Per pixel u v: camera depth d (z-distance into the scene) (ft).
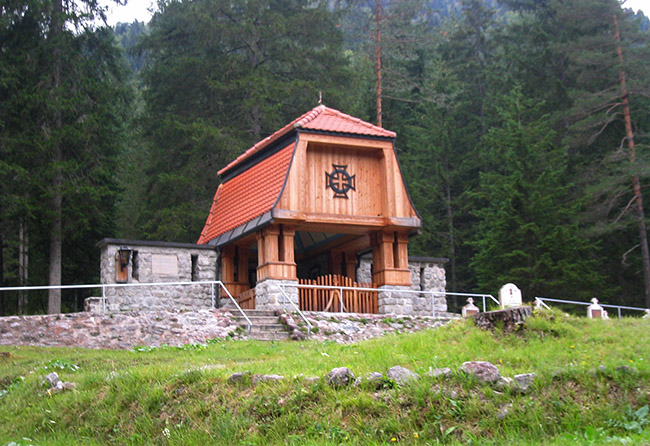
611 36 126.82
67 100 104.99
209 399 40.75
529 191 117.29
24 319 65.16
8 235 105.60
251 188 91.04
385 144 87.30
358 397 37.19
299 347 61.36
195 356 57.16
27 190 102.12
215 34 133.28
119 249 85.71
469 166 151.33
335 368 40.55
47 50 106.93
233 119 137.90
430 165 153.28
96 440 40.16
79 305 129.39
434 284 99.71
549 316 50.19
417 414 35.65
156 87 137.39
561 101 143.02
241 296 88.17
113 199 116.16
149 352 61.36
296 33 138.00
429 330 53.06
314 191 84.48
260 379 41.09
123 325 66.90
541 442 32.40
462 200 150.92
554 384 36.40
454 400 35.88
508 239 116.47
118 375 45.96
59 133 103.96
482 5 188.34
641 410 33.99
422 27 171.63
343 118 88.07
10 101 104.99
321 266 98.63
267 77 135.03
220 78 133.69
